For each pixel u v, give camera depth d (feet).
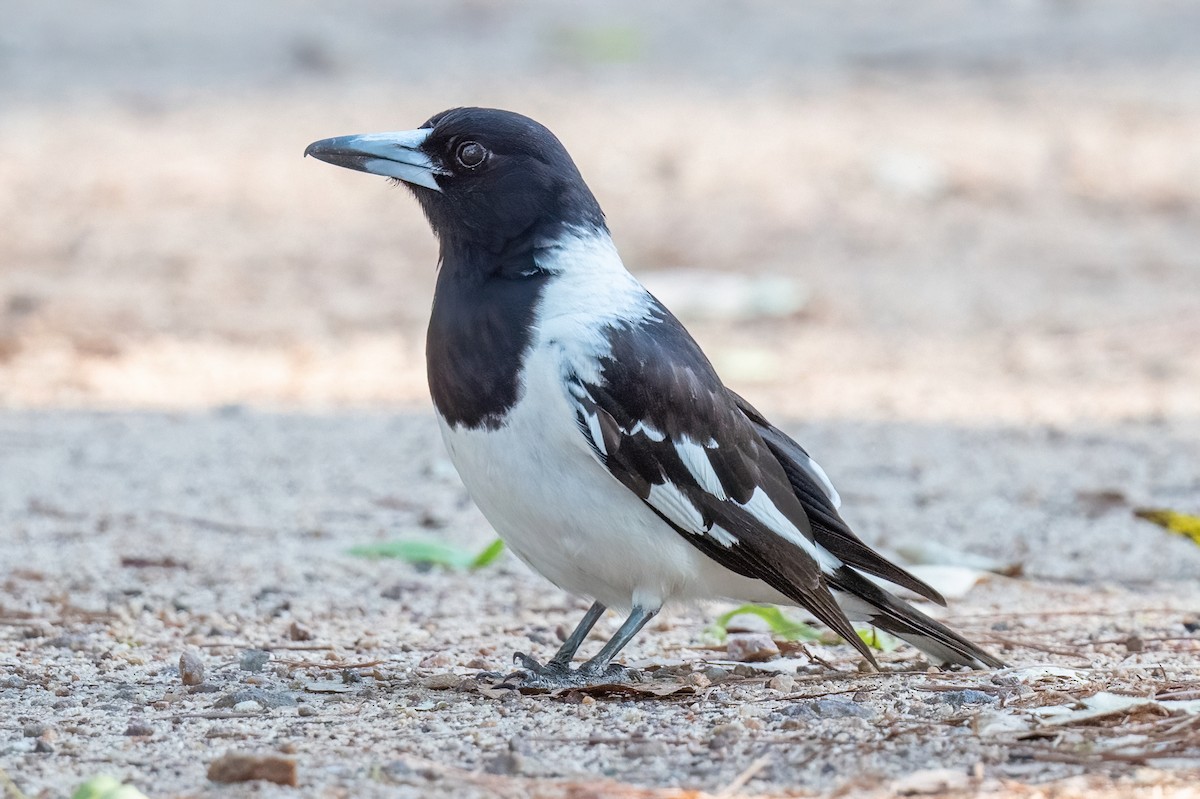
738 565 24.94
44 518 38.19
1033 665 26.84
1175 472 43.52
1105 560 36.14
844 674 25.90
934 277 69.05
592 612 25.98
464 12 118.93
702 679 25.12
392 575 34.27
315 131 87.51
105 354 56.90
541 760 20.44
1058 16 116.67
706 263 70.38
